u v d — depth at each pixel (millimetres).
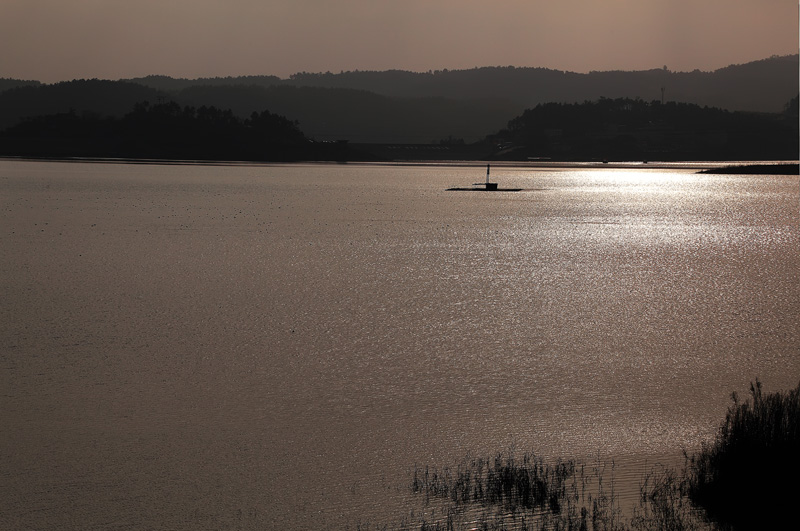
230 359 51812
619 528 28547
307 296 74375
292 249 110500
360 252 108062
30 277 83688
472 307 70062
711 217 180375
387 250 110688
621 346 56344
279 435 38344
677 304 72562
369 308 69188
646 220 169375
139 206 186750
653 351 55031
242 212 174125
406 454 36094
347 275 87688
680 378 48562
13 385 45656
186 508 30828
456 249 112875
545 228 147500
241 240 120938
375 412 41812
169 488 32531
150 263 95062
